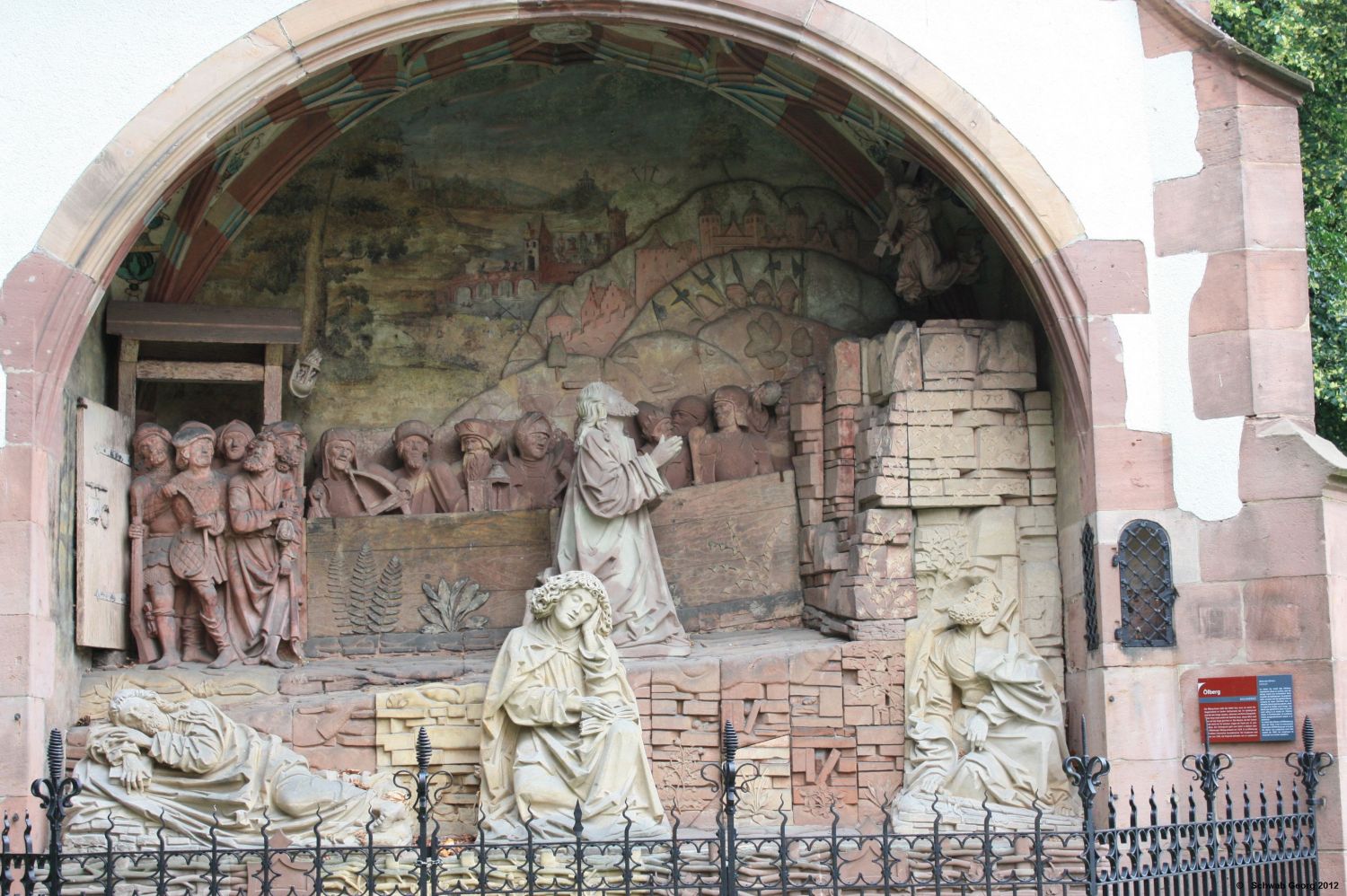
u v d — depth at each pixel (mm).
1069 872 11461
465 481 14602
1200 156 13297
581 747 12922
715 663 13648
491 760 13109
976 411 13945
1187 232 13266
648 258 15328
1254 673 12703
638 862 12148
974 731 13492
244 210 14508
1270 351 13031
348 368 15047
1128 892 11336
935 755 13500
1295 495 12742
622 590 13781
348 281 15156
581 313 15227
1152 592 12977
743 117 15391
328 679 13664
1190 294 13211
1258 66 13258
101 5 12758
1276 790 12109
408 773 12922
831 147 14844
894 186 14562
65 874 12062
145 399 14570
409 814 13258
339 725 13375
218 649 13695
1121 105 13438
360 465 14648
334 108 14141
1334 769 12430
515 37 14016
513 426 14898
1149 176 13383
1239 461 12930
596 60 14492
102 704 13188
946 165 13391
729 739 10922
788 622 14508
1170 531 13031
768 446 14820
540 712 13008
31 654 12195
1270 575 12742
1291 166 13266
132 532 13680
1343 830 12367
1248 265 13094
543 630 13289
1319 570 12617
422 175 15305
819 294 15305
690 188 15453
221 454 14102
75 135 12633
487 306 15234
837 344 14430
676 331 15203
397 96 14336
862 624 13766
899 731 13672
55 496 12727
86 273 12555
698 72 14414
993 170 13289
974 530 13930
